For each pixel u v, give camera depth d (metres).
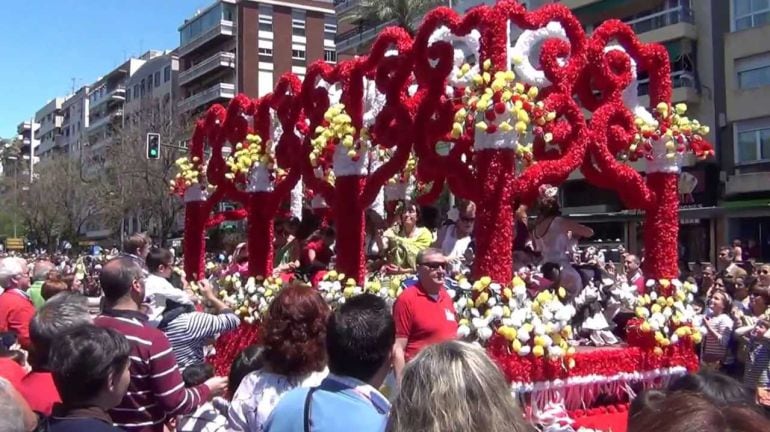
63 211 57.81
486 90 6.11
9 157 107.12
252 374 3.98
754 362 7.47
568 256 7.86
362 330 3.24
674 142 7.38
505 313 6.00
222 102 53.06
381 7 28.88
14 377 4.38
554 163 6.39
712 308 8.66
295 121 9.24
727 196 26.48
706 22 27.80
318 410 3.11
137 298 4.52
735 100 26.56
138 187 39.09
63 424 3.11
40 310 4.49
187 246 12.17
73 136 84.88
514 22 6.66
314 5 56.16
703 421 1.99
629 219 27.16
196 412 4.72
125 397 4.04
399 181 11.12
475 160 6.51
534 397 6.16
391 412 2.53
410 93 8.66
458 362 2.47
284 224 11.95
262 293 9.07
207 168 11.65
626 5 29.66
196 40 57.16
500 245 6.16
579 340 7.48
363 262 7.96
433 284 5.66
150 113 42.91
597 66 6.95
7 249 63.25
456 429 2.35
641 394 2.57
